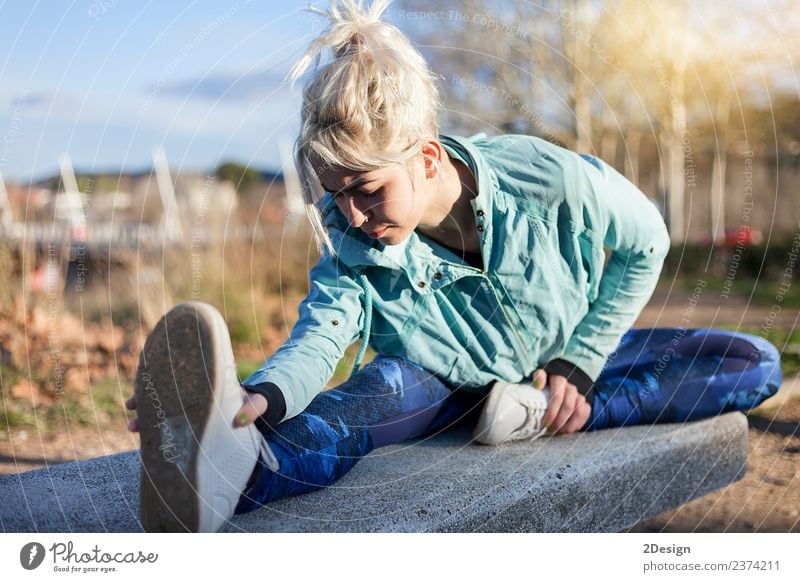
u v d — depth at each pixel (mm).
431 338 1648
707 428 1788
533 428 1663
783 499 1787
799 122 7445
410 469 1526
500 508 1404
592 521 1571
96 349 3516
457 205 1567
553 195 1575
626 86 6551
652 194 7809
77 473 1558
